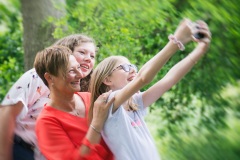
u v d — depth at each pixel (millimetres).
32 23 5762
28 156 3281
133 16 5734
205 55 6121
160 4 5648
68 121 2836
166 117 6809
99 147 2811
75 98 2959
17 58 7531
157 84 2986
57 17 5844
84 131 2838
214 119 6582
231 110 6562
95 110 2756
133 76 2979
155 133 7066
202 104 6566
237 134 6680
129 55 5773
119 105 2742
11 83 7117
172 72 2979
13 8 8461
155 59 2617
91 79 2973
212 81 6289
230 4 5645
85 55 3184
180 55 6082
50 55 2854
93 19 5723
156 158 2865
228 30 5688
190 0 5625
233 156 6609
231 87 6473
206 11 5691
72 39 3207
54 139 2773
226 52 5984
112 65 2947
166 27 6184
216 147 6664
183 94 6547
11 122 3172
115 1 5715
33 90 3188
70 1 6773
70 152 2758
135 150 2768
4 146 3162
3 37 7699
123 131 2760
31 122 3258
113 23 5695
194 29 2637
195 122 6758
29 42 5793
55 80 2855
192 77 6336
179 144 6852
